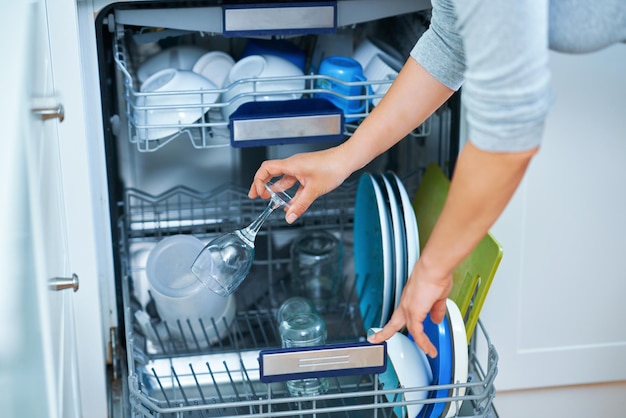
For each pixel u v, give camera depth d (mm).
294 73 1430
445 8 971
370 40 1554
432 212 1481
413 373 1232
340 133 1348
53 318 852
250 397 1385
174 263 1473
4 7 855
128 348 1272
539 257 1488
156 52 1604
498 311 1509
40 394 658
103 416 1398
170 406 1341
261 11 1330
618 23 783
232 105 1407
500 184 770
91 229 1307
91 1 1267
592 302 1528
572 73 1397
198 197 1668
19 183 616
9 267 523
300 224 1729
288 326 1365
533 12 684
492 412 1354
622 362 1571
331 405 1386
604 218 1481
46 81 1045
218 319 1511
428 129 1444
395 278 1358
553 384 1572
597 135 1437
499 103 718
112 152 1384
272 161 1108
